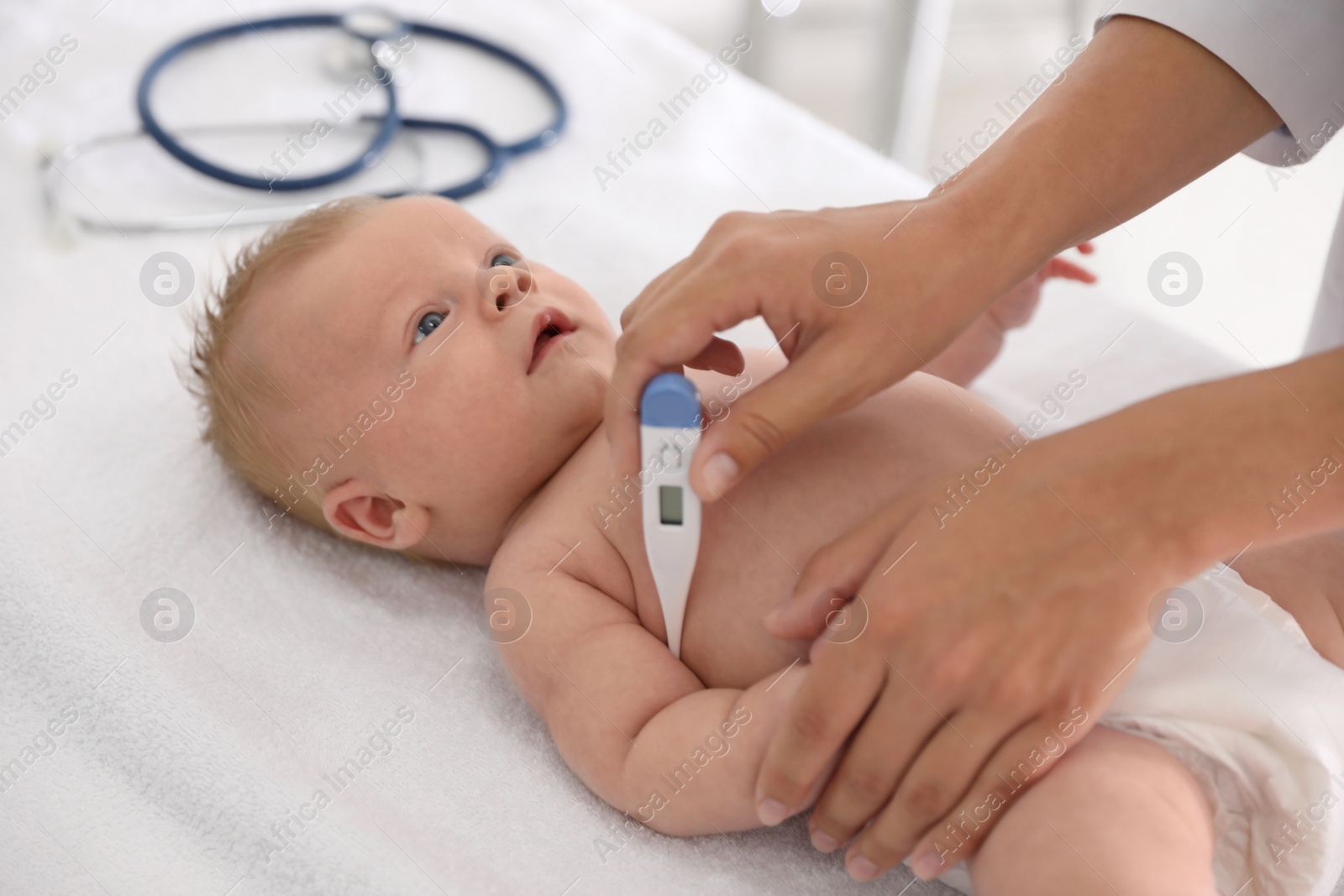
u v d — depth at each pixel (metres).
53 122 2.00
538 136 2.03
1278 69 1.01
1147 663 0.95
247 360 1.29
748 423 0.93
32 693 1.14
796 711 0.87
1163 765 0.91
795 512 1.10
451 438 1.25
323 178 1.88
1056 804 0.88
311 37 2.29
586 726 1.07
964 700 0.81
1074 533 0.79
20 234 1.76
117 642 1.17
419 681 1.19
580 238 1.72
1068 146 0.98
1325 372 0.80
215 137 2.03
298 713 1.14
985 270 0.94
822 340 0.93
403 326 1.25
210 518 1.33
